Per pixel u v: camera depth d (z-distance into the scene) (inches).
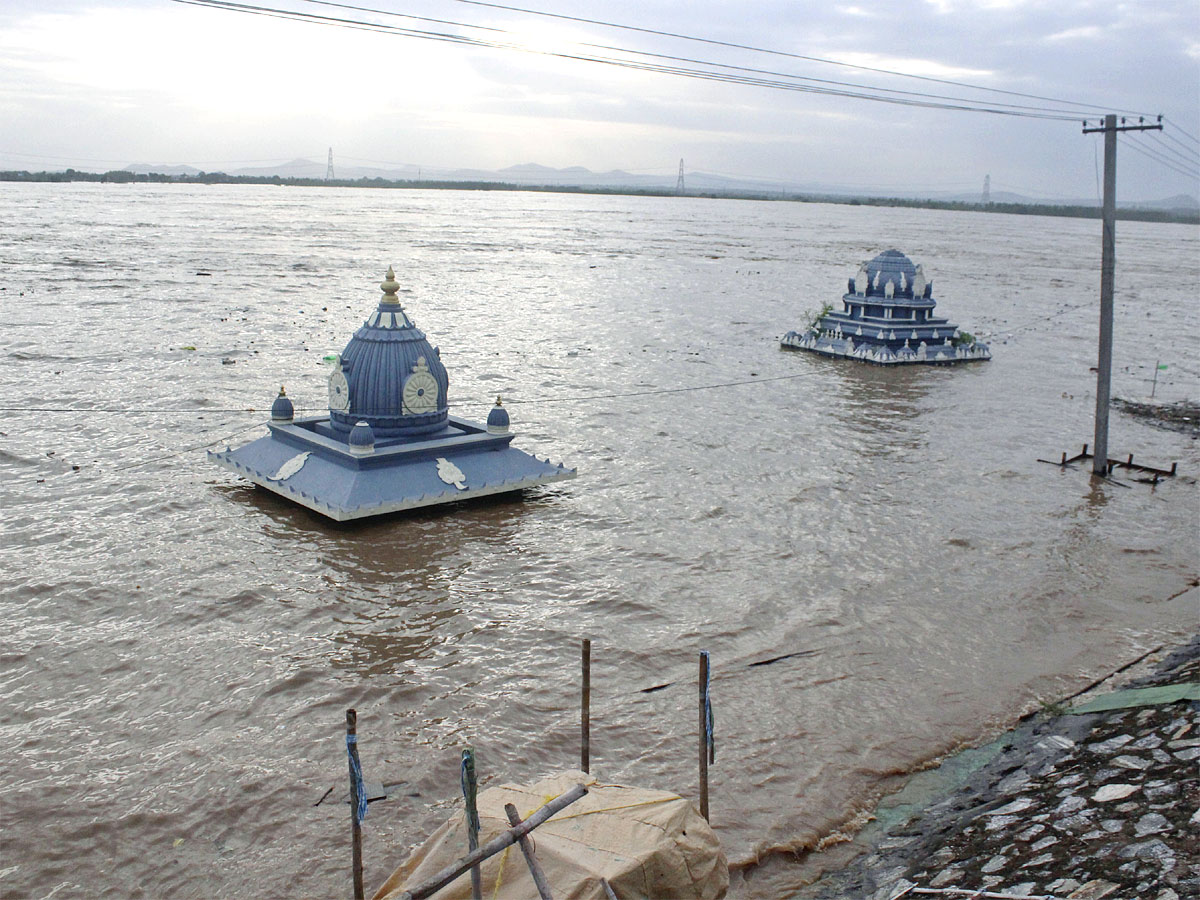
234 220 5782.5
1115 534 938.7
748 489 1040.8
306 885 438.0
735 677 642.8
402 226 5880.9
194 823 477.1
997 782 534.6
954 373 1777.8
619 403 1425.9
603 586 778.2
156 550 812.6
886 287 1894.7
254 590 741.3
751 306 2620.6
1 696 584.4
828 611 745.6
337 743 548.1
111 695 589.9
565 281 3048.7
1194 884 391.2
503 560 822.5
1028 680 652.7
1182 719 552.1
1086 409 1512.1
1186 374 1859.0
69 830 467.8
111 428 1176.8
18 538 828.0
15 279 2493.8
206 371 1514.5
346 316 2130.9
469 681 623.5
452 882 353.1
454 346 1839.3
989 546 895.1
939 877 443.8
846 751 563.8
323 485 890.7
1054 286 3499.0
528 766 534.3
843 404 1478.8
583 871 342.3
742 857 468.4
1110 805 473.1
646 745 560.4
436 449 935.0
